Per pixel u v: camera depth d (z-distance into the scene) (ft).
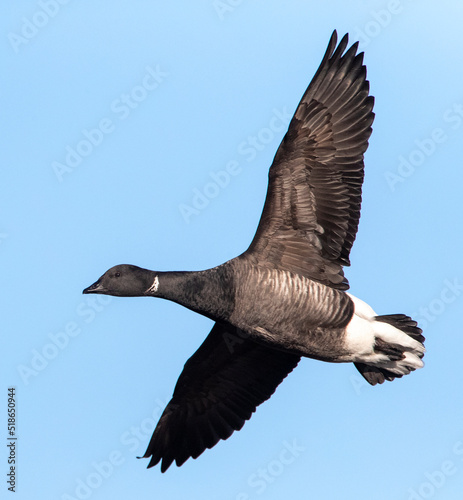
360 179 57.47
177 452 64.64
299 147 56.44
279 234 57.26
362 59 57.41
